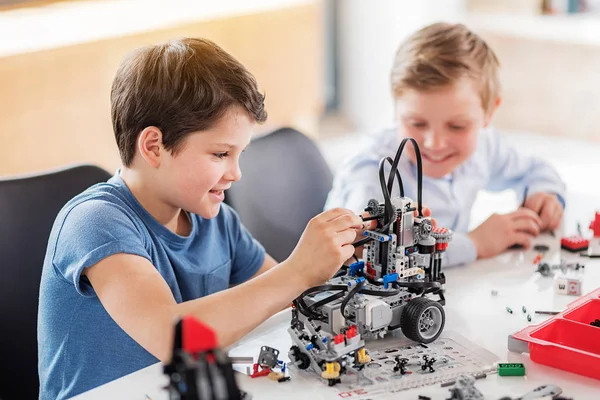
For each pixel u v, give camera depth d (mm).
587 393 925
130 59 1134
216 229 1332
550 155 3484
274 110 3064
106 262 1060
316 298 1019
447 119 1466
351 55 4004
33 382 1344
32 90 2283
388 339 1052
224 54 1118
